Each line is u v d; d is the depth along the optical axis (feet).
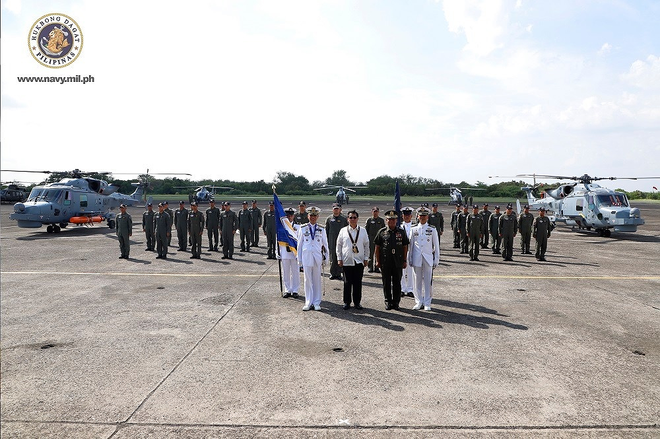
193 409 13.70
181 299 28.07
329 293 30.19
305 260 25.31
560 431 12.41
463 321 23.12
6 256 47.01
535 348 19.10
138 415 13.33
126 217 44.98
